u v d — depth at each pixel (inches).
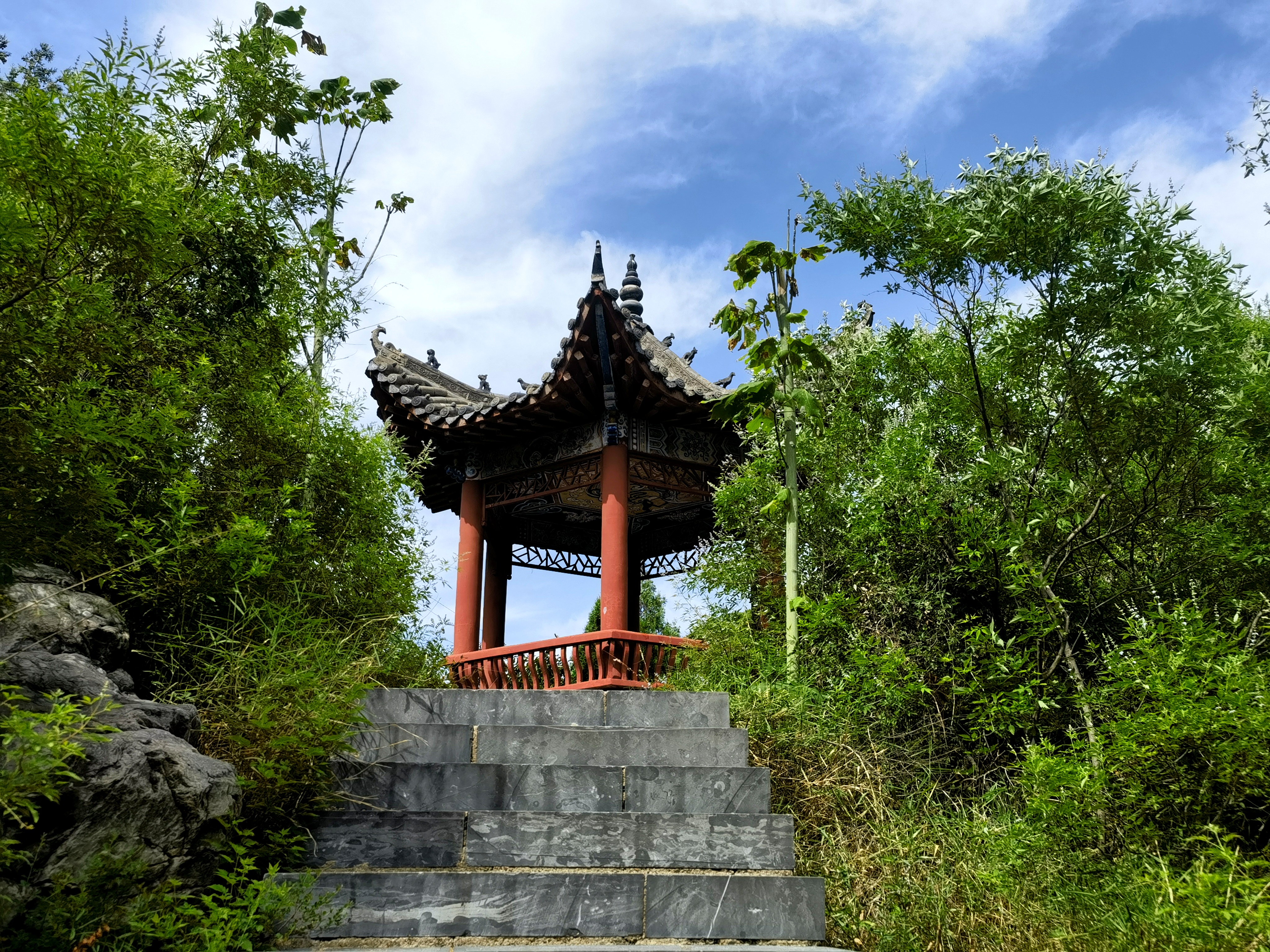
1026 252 274.7
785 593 307.9
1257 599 255.4
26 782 107.3
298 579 239.1
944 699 256.5
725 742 201.9
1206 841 189.6
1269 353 283.1
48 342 150.0
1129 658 219.9
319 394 271.0
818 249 293.4
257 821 168.9
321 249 303.9
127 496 195.0
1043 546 274.8
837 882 182.1
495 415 381.4
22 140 145.7
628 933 162.7
